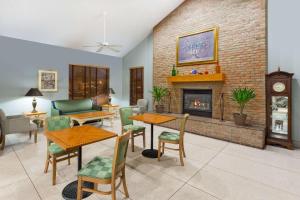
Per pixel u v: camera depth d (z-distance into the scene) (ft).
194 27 16.87
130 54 23.93
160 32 19.63
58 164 9.07
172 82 18.63
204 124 14.49
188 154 10.58
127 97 24.85
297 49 11.78
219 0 15.16
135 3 15.57
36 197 6.39
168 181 7.56
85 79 21.62
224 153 10.79
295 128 12.03
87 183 7.00
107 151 11.00
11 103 16.12
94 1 14.10
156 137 14.11
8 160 9.44
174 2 17.21
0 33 15.14
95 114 15.55
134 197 6.46
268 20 12.81
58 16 14.65
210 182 7.52
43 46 17.84
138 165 9.05
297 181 7.65
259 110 13.25
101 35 18.90
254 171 8.52
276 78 11.84
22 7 12.87
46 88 18.13
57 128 8.36
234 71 14.44
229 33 14.65
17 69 16.33
